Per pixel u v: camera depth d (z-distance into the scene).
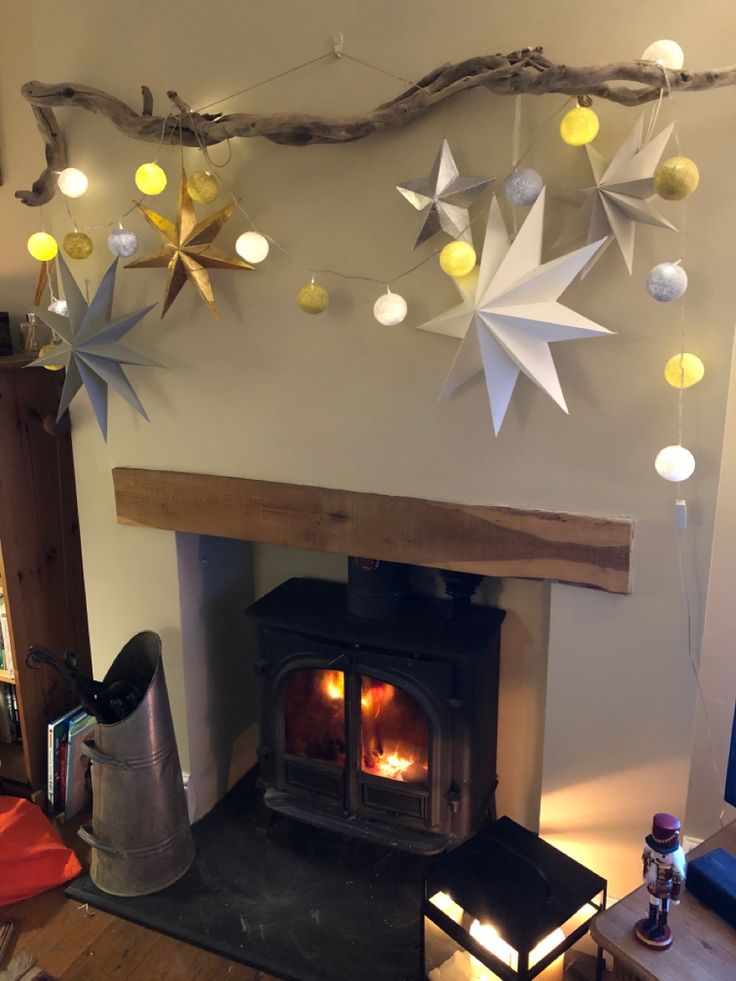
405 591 2.10
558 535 1.69
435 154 1.62
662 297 1.38
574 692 1.79
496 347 1.58
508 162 1.57
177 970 1.89
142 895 2.08
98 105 1.81
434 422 1.76
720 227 1.46
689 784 1.96
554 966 1.69
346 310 1.78
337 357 1.81
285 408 1.90
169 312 1.95
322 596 2.23
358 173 1.69
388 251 1.71
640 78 1.37
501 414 1.62
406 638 1.98
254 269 1.82
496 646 2.07
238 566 2.41
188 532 2.14
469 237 1.61
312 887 2.11
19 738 2.54
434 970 1.79
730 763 1.64
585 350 1.60
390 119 1.57
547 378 1.57
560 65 1.43
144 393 2.04
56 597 2.45
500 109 1.55
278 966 1.87
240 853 2.23
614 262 1.54
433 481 1.79
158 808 2.07
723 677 1.88
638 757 1.77
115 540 2.21
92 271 2.02
